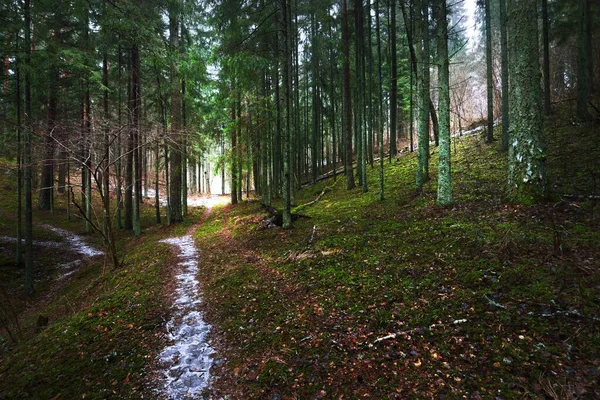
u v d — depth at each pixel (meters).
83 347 5.22
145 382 4.18
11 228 19.80
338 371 3.75
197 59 16.25
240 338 5.04
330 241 8.80
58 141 9.44
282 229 11.84
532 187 7.44
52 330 6.18
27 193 11.65
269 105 15.30
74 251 16.95
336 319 4.91
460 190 10.98
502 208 7.80
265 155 19.00
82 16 13.23
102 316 6.43
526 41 7.24
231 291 7.07
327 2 15.41
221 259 10.10
